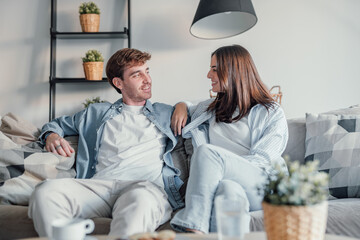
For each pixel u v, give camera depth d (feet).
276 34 9.64
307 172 2.61
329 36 9.55
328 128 5.88
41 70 10.03
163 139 6.08
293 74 9.62
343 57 9.53
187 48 9.84
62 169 5.82
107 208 4.92
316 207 2.48
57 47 10.06
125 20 9.96
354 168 5.47
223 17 8.58
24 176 5.47
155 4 9.90
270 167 4.96
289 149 6.23
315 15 9.59
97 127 6.15
